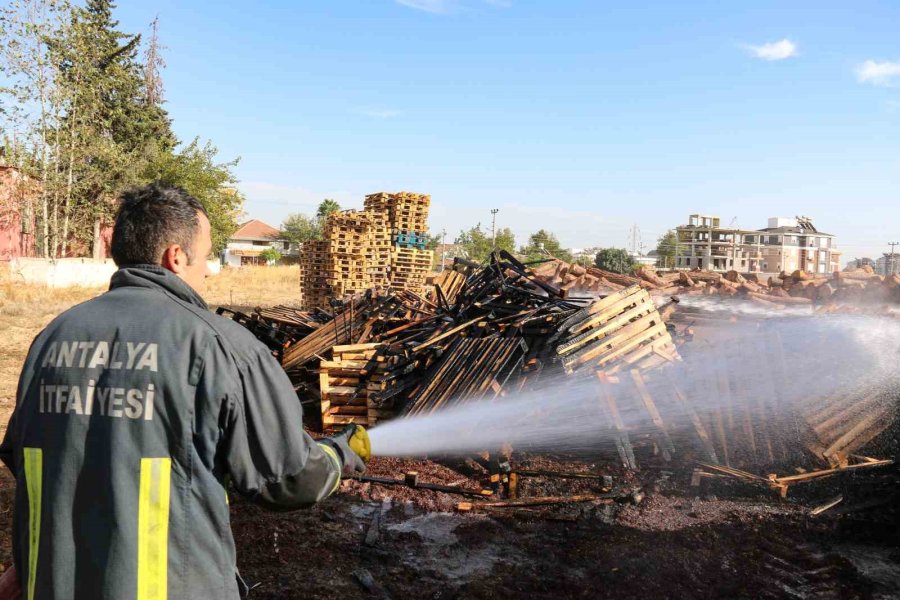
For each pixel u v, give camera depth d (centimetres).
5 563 411
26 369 173
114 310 171
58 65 2683
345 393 693
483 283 823
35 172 2656
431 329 757
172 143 3928
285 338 899
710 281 1023
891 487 519
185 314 172
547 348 651
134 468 159
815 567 417
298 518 489
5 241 2683
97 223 3003
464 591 383
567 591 389
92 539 156
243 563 418
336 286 1541
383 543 453
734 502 513
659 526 473
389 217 1673
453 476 572
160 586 158
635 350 636
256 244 8456
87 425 162
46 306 1789
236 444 167
